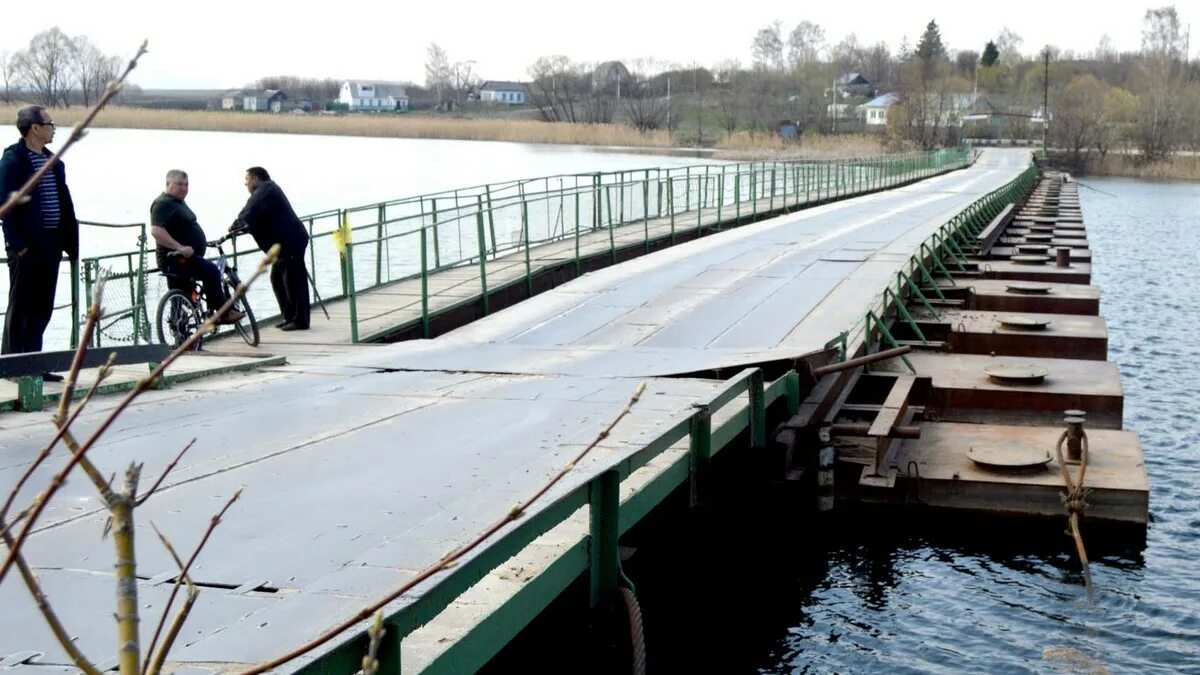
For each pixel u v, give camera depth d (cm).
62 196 1090
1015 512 1280
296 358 1331
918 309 2167
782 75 18588
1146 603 1160
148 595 570
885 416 1318
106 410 1000
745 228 3256
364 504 728
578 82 18588
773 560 1180
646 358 1296
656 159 10912
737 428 1057
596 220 3025
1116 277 4459
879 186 6138
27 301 1071
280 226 1546
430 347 1413
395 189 6612
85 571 605
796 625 1101
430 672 517
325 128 17188
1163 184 11725
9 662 489
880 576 1213
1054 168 13150
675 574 1030
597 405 1055
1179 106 14288
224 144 14150
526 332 1535
